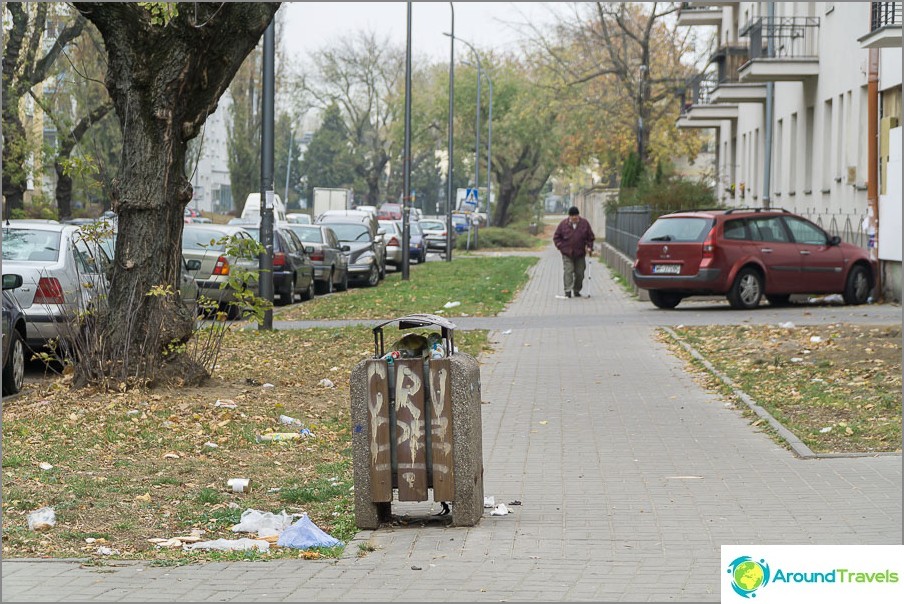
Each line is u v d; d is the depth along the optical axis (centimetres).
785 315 2538
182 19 1454
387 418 891
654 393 1585
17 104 3959
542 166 10562
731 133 5525
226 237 1584
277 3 1520
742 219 2727
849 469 1085
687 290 2697
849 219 3306
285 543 848
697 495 990
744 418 1384
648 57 6450
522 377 1752
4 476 1042
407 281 4288
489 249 8231
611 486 1034
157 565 783
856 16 3259
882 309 2645
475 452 904
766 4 4431
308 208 14375
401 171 12588
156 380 1527
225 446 1223
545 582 735
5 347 1545
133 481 1041
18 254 1784
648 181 4562
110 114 4647
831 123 3638
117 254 1521
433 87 11075
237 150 8406
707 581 735
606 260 5578
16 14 3800
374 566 784
